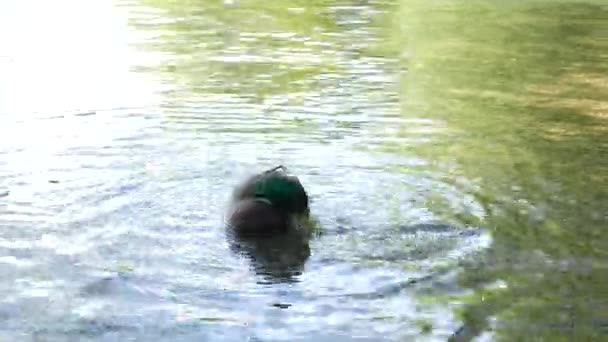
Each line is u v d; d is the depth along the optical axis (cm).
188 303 795
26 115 1448
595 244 956
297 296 812
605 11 3284
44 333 734
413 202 1068
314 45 2341
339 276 860
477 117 1565
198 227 970
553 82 1931
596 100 1752
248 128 1401
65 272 853
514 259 910
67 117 1440
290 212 972
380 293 823
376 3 3356
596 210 1063
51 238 932
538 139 1416
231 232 956
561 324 773
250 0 3300
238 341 725
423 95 1741
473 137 1413
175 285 830
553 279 866
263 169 1168
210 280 845
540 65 2141
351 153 1275
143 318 763
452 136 1412
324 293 821
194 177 1130
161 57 2061
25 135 1316
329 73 1939
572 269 891
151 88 1697
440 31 2686
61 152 1228
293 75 1895
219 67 1959
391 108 1609
